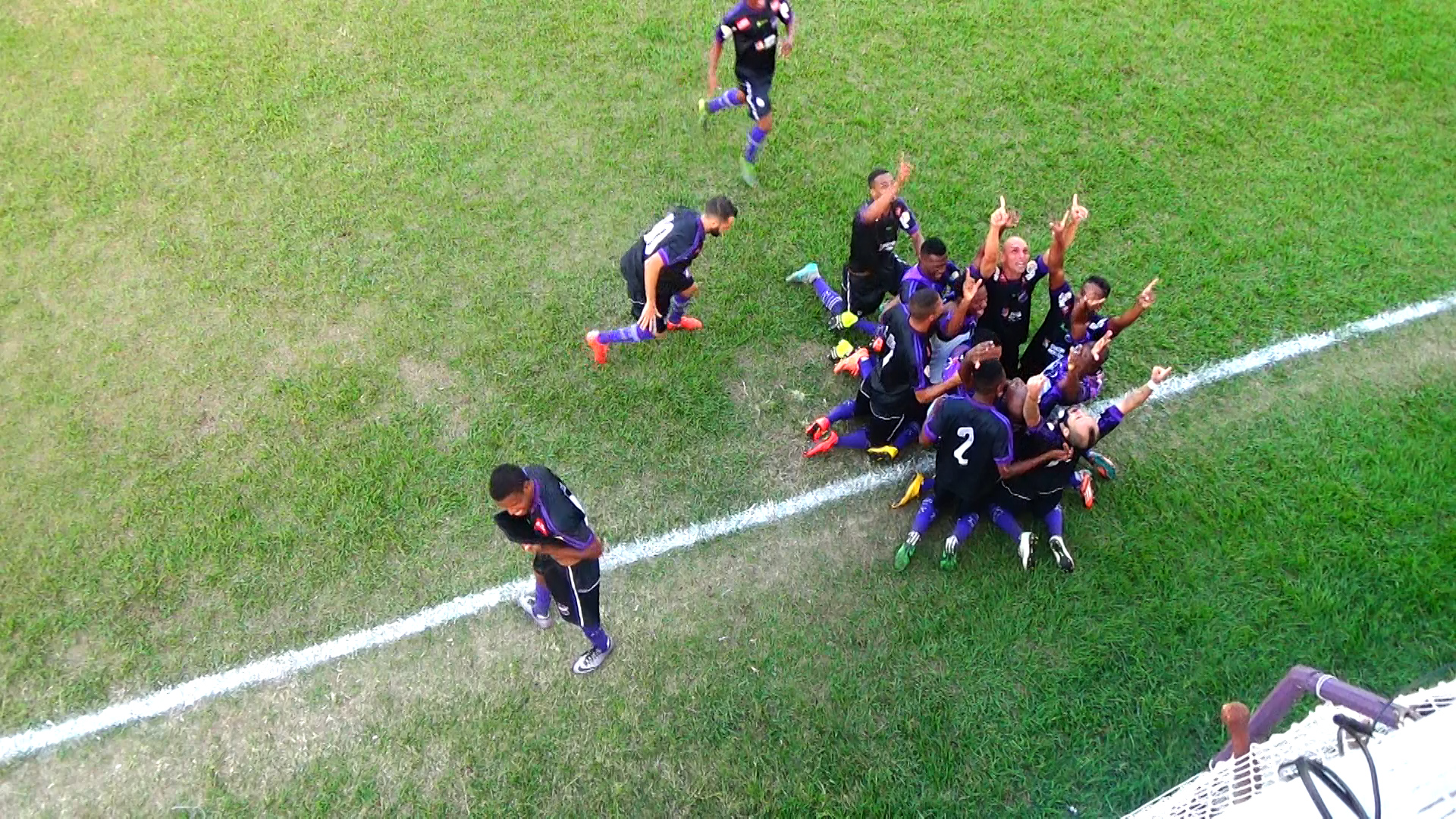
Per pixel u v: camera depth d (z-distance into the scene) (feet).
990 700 17.24
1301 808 7.71
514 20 31.27
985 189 26.55
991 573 19.02
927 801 16.08
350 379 21.84
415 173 26.50
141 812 15.81
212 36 30.37
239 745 16.55
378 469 20.24
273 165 26.58
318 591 18.48
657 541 19.53
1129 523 19.74
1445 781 7.59
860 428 21.66
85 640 17.72
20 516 19.38
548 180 26.50
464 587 18.60
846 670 17.66
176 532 19.19
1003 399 17.04
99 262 24.08
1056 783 16.28
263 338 22.62
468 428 21.08
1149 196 26.37
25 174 26.04
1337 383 22.17
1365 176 26.91
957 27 31.35
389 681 17.34
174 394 21.49
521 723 16.84
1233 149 27.68
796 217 25.86
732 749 16.65
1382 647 17.84
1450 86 29.63
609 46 30.42
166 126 27.50
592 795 16.10
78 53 29.60
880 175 20.04
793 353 23.02
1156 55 30.58
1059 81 29.58
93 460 20.27
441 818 15.81
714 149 27.50
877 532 19.77
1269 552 19.13
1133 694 17.31
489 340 22.77
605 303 23.67
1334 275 24.40
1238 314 23.61
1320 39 31.22
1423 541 19.25
